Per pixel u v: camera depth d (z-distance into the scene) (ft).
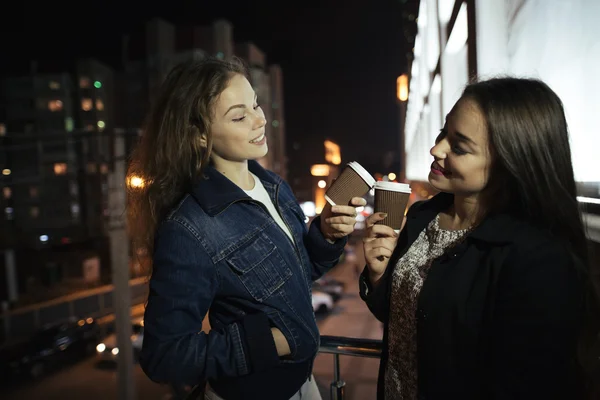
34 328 56.65
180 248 4.25
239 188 4.83
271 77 172.04
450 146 3.89
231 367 4.16
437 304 3.79
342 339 6.11
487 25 7.37
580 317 3.31
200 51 125.18
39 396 41.93
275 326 4.57
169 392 38.24
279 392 4.75
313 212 132.57
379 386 4.90
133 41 126.11
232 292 4.52
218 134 4.72
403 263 4.48
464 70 9.72
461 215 4.19
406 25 32.32
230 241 4.50
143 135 5.03
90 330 55.11
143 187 4.97
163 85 4.93
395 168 105.40
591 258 4.19
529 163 3.43
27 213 105.19
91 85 116.67
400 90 64.90
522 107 3.43
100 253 92.02
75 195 105.19
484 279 3.59
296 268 4.91
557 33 5.42
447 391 3.77
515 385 3.24
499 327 3.39
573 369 3.27
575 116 5.16
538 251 3.30
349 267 82.12
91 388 43.21
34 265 77.15
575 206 3.46
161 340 4.04
